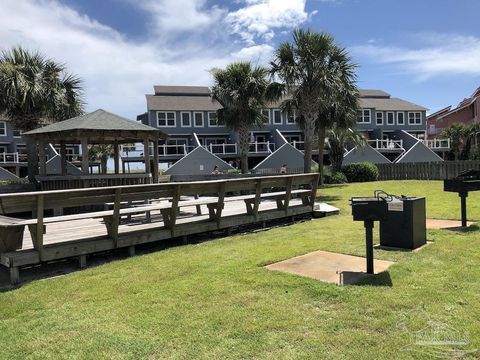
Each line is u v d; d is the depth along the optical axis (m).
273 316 3.61
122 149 30.62
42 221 5.36
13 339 3.41
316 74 16.36
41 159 12.80
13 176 30.66
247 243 7.01
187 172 32.12
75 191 5.54
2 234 5.33
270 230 8.47
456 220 8.35
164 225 7.20
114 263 5.88
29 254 5.27
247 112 22.48
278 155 33.88
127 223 7.86
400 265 5.07
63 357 3.06
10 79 15.63
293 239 7.15
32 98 16.09
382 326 3.34
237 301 4.01
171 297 4.20
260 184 8.54
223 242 7.26
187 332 3.37
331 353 2.95
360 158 34.19
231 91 21.72
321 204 11.23
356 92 18.78
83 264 5.87
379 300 3.88
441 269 4.83
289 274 4.86
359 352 2.94
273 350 3.03
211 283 4.59
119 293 4.44
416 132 46.50
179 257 6.04
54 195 5.40
